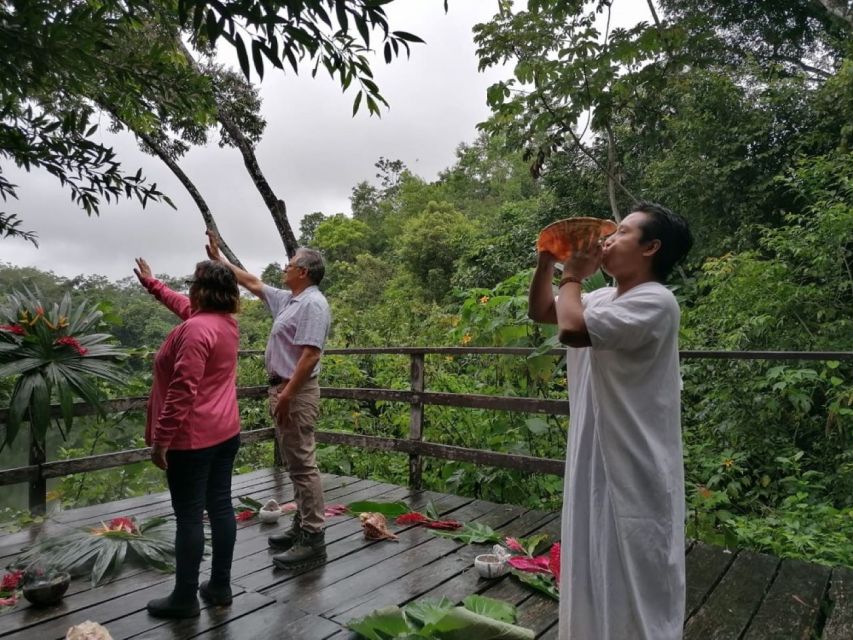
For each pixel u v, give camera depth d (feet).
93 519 10.56
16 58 6.06
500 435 13.07
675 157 29.55
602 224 4.62
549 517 10.63
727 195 27.71
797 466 13.39
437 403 12.09
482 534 9.50
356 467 15.61
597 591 4.57
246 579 8.04
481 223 72.08
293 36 4.27
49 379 10.04
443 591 7.66
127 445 16.17
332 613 7.09
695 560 8.46
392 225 99.66
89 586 7.80
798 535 9.84
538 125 20.27
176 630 6.67
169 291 9.05
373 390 13.07
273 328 8.66
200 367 6.56
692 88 27.55
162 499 11.94
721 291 20.06
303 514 8.56
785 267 19.26
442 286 59.82
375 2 4.08
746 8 33.17
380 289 67.00
